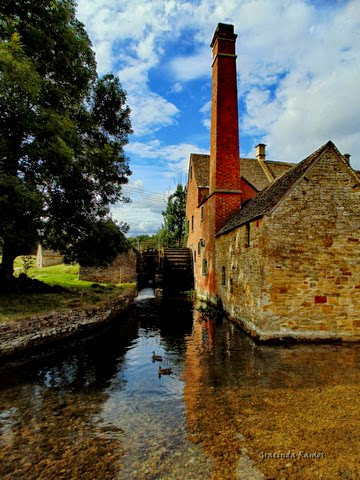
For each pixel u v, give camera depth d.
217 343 9.90
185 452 4.15
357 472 3.70
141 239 59.19
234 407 5.45
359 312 9.52
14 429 4.84
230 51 17.50
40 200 10.27
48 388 6.53
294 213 9.58
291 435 4.50
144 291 27.02
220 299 15.68
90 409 5.52
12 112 9.65
